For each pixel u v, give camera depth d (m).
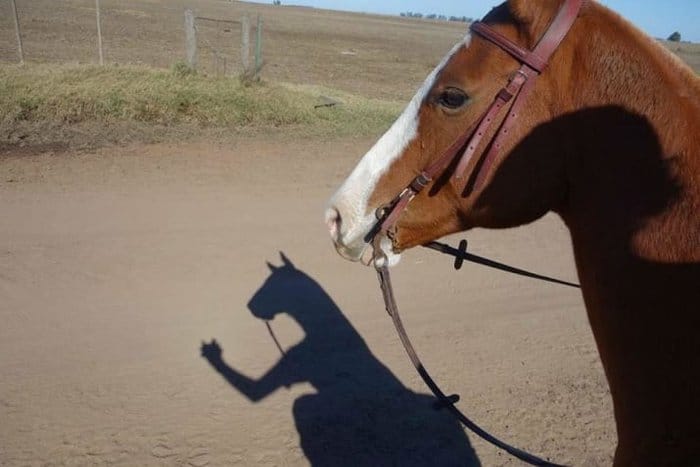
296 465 3.84
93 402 4.24
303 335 5.32
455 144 1.90
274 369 4.81
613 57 1.72
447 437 4.22
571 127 1.77
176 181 9.01
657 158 1.67
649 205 1.68
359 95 20.08
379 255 2.11
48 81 12.22
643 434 1.74
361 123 14.35
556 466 2.49
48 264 6.09
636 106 1.70
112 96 12.20
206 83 14.38
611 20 1.76
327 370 4.87
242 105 13.49
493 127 1.83
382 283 2.40
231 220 7.70
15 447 3.78
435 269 6.87
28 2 41.72
